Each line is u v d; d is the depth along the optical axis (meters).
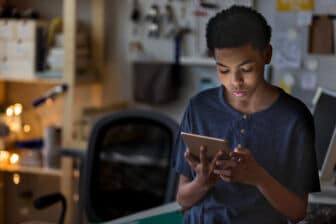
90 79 3.57
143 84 3.47
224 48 1.15
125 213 2.59
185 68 3.55
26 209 4.04
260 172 1.17
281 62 3.36
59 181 3.97
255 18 1.16
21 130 3.90
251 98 1.23
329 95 2.37
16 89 3.94
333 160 2.20
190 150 1.24
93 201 2.60
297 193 1.22
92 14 3.66
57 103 3.87
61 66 3.45
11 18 3.58
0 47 3.51
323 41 3.29
